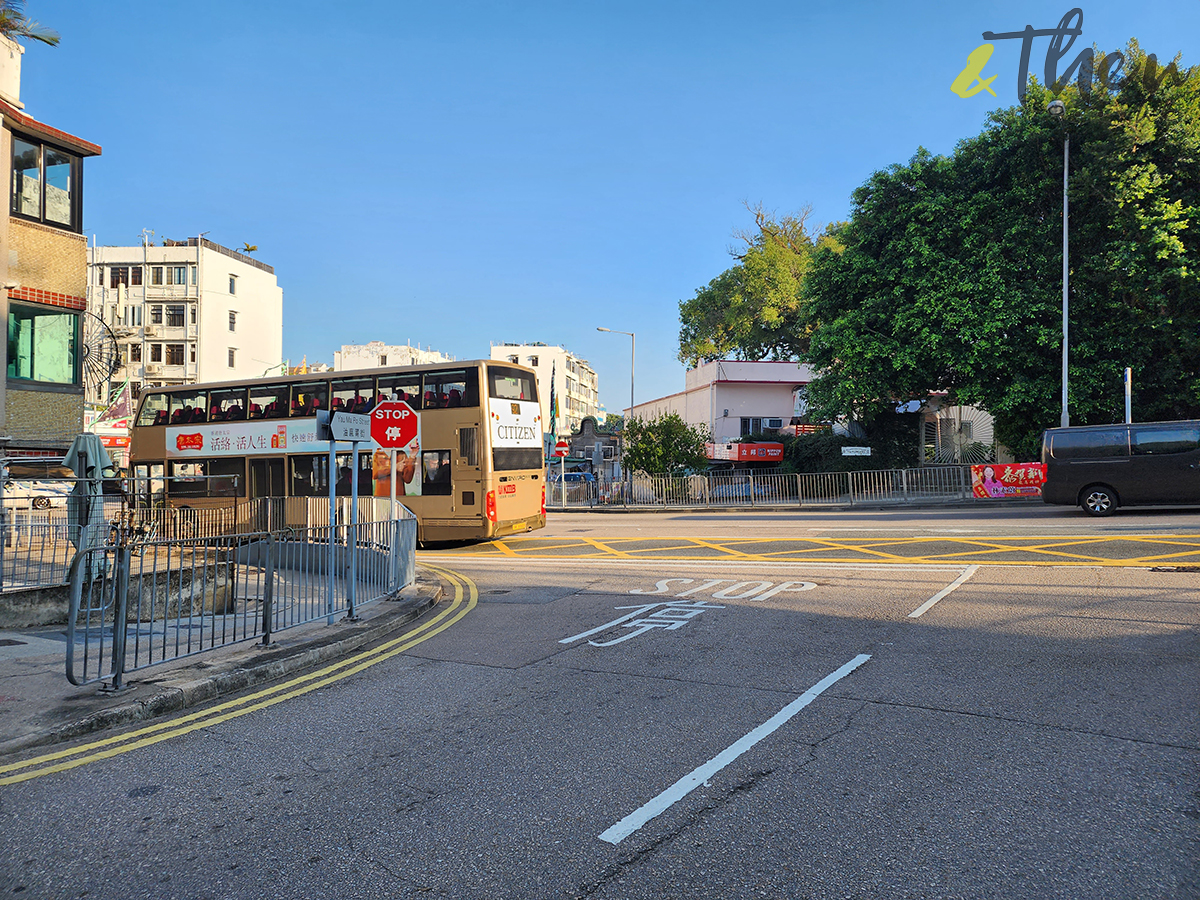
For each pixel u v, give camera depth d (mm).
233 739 4867
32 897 3016
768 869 3082
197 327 59500
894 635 7043
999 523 16250
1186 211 21125
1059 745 4277
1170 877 2928
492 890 2986
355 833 3506
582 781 4027
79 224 18469
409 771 4250
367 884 3055
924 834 3324
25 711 5172
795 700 5277
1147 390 23266
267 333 66000
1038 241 23719
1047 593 8586
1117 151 21281
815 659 6344
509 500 17141
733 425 41094
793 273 47938
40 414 17469
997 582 9422
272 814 3736
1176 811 3447
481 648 7273
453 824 3570
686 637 7371
